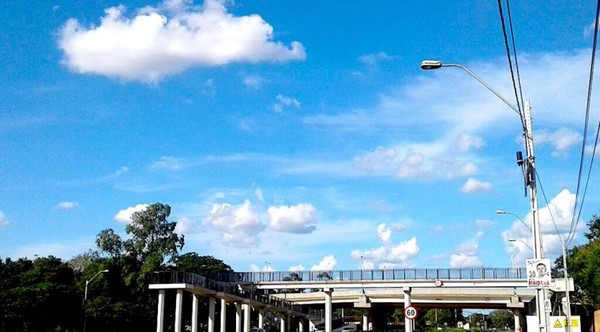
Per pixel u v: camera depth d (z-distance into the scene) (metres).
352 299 94.19
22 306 62.47
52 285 66.31
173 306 85.44
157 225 95.75
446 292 88.31
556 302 62.97
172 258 97.06
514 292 86.06
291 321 108.88
